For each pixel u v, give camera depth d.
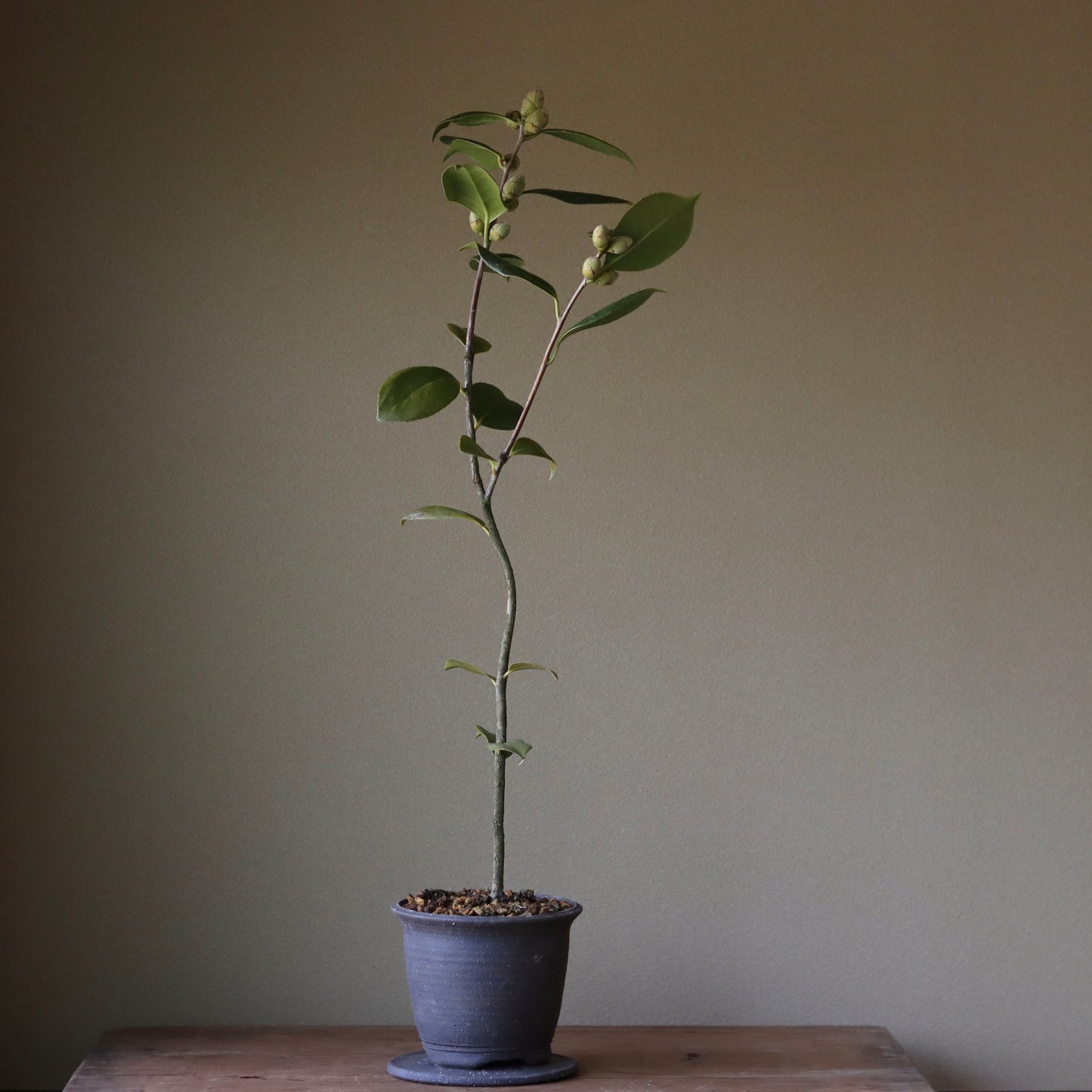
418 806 1.85
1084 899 1.88
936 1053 1.86
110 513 1.86
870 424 1.93
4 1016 1.80
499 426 1.56
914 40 1.99
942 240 1.96
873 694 1.90
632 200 1.94
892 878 1.88
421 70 1.94
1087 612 1.92
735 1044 1.70
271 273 1.91
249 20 1.93
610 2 1.97
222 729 1.85
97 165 1.90
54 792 1.82
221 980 1.82
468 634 1.88
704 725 1.88
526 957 1.42
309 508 1.88
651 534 1.90
